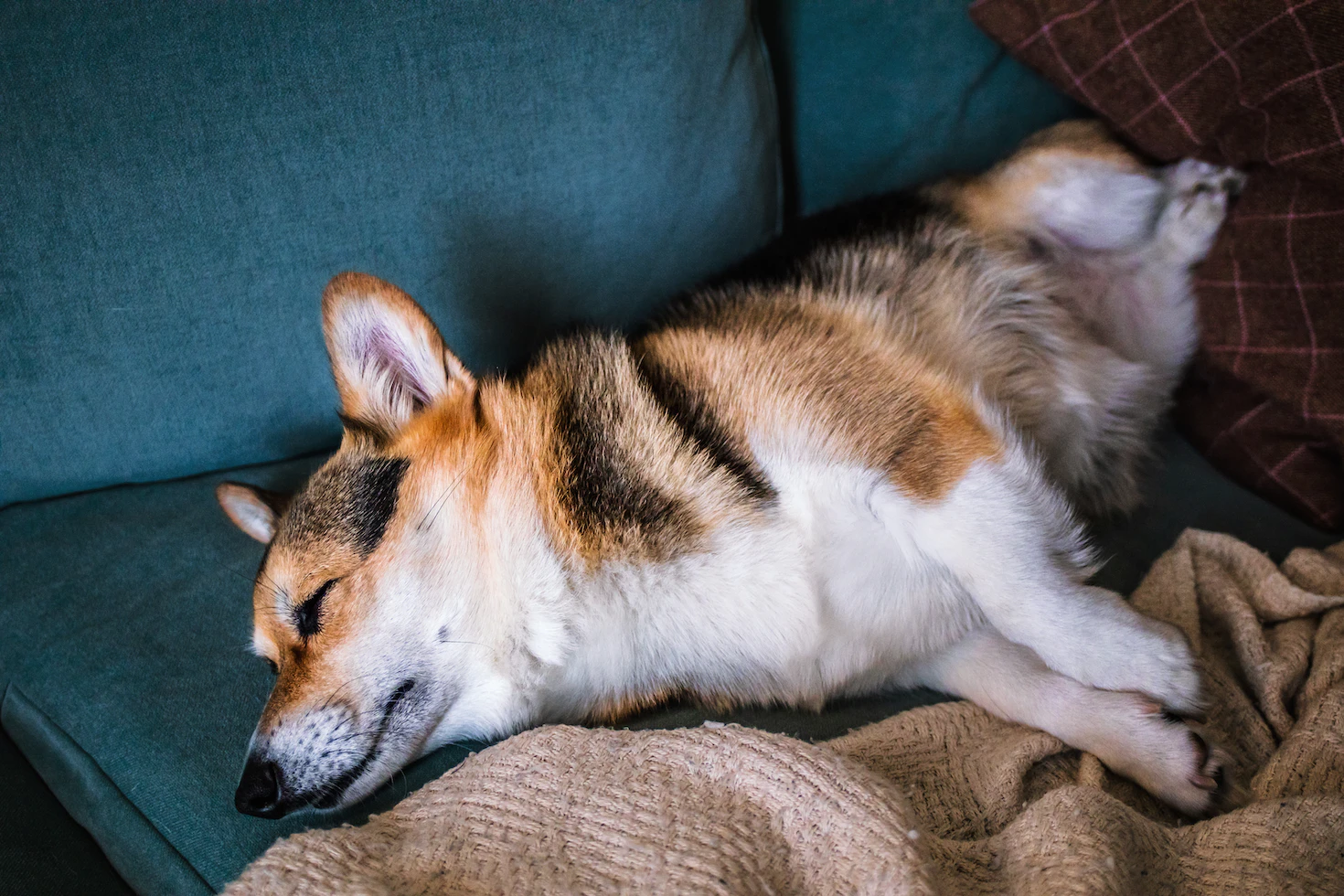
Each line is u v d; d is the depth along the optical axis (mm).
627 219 1672
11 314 1416
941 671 1397
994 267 1715
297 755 1195
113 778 1218
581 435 1295
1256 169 1600
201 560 1526
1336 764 1090
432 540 1274
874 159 1983
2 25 1279
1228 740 1228
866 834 918
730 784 1002
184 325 1504
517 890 912
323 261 1521
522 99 1519
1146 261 1815
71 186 1368
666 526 1253
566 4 1497
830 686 1324
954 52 1910
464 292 1608
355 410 1347
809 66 1900
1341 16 1383
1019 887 927
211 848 1116
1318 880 935
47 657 1386
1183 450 1743
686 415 1299
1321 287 1468
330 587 1252
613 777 1026
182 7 1336
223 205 1438
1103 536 1592
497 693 1287
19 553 1540
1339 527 1534
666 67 1590
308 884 919
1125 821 989
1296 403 1507
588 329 1463
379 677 1245
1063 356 1700
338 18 1396
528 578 1260
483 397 1348
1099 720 1218
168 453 1621
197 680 1324
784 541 1262
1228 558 1450
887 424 1309
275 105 1408
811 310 1465
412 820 1049
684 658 1302
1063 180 1793
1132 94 1709
